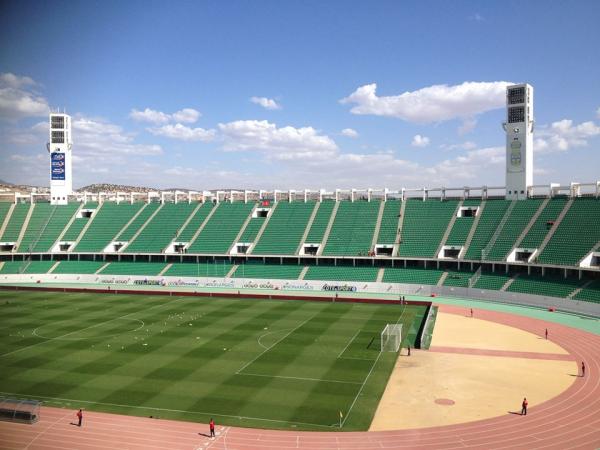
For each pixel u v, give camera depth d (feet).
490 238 383.04
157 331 258.37
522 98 403.54
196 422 153.99
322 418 155.94
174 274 434.71
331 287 391.45
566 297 310.24
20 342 238.48
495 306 324.80
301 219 464.65
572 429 147.95
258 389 178.81
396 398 171.73
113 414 159.94
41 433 148.15
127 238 478.18
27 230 494.18
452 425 151.23
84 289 385.70
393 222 436.76
